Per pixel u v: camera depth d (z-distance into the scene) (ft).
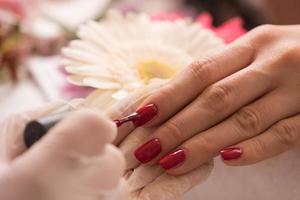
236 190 1.09
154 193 0.93
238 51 1.05
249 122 0.97
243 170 1.08
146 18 1.30
